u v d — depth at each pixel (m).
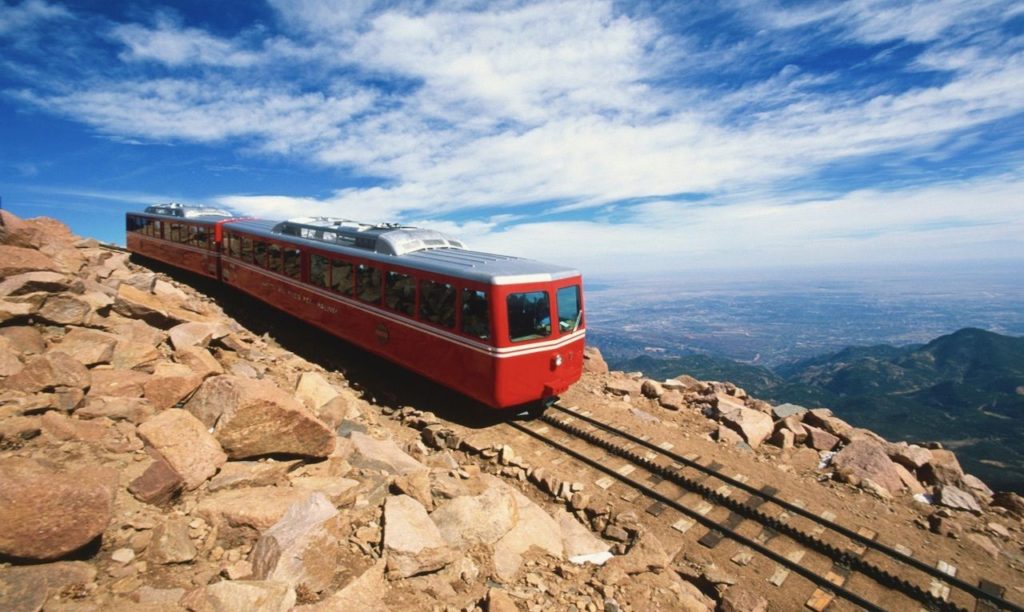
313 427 6.61
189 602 3.68
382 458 7.54
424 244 13.88
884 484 9.94
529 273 11.24
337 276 15.11
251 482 5.77
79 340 7.24
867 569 7.38
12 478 3.92
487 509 6.67
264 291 19.19
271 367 11.05
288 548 4.50
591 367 16.66
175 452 5.42
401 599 4.86
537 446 10.84
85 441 5.32
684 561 7.57
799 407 13.52
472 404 12.73
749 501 8.88
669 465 10.05
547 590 5.86
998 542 8.30
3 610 3.32
